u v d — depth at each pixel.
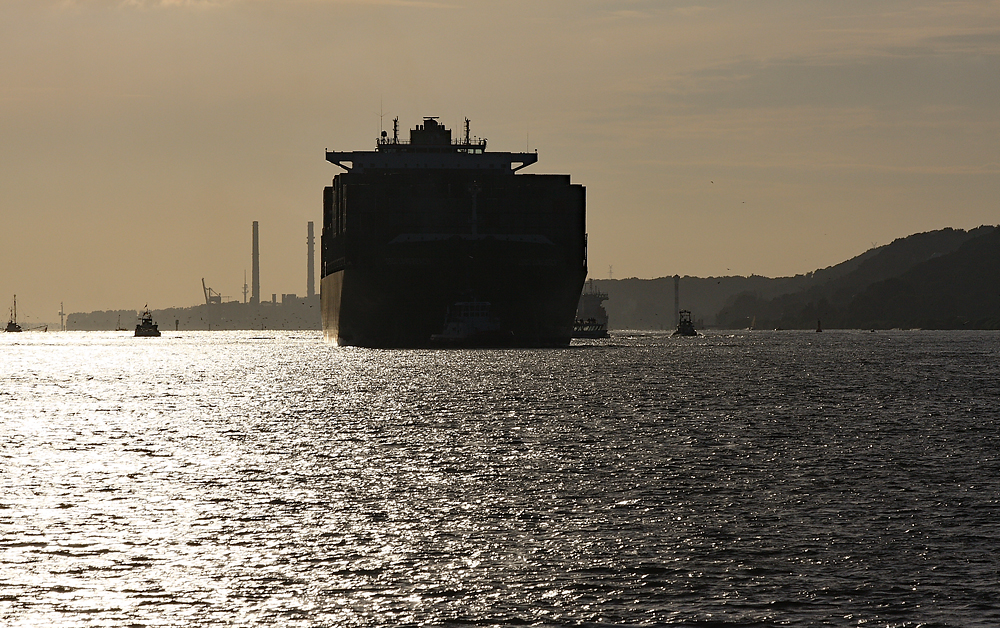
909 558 66.44
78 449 116.19
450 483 92.44
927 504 82.50
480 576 62.88
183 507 81.88
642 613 56.72
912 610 56.84
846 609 57.12
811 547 69.12
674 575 63.09
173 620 55.62
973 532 72.94
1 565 64.88
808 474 96.69
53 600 58.53
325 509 81.00
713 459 106.00
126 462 105.56
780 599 58.75
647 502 83.56
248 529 74.19
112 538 71.44
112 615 56.25
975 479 93.88
